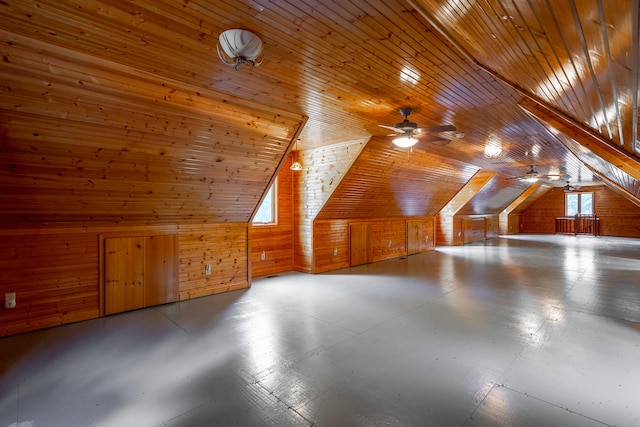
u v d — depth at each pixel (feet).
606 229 44.88
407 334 10.52
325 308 13.24
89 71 7.92
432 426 6.10
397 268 22.00
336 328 11.04
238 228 16.31
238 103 10.84
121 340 10.07
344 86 9.86
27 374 8.02
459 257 26.81
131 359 8.80
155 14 6.30
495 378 7.80
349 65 8.54
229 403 6.83
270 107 11.64
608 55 4.24
